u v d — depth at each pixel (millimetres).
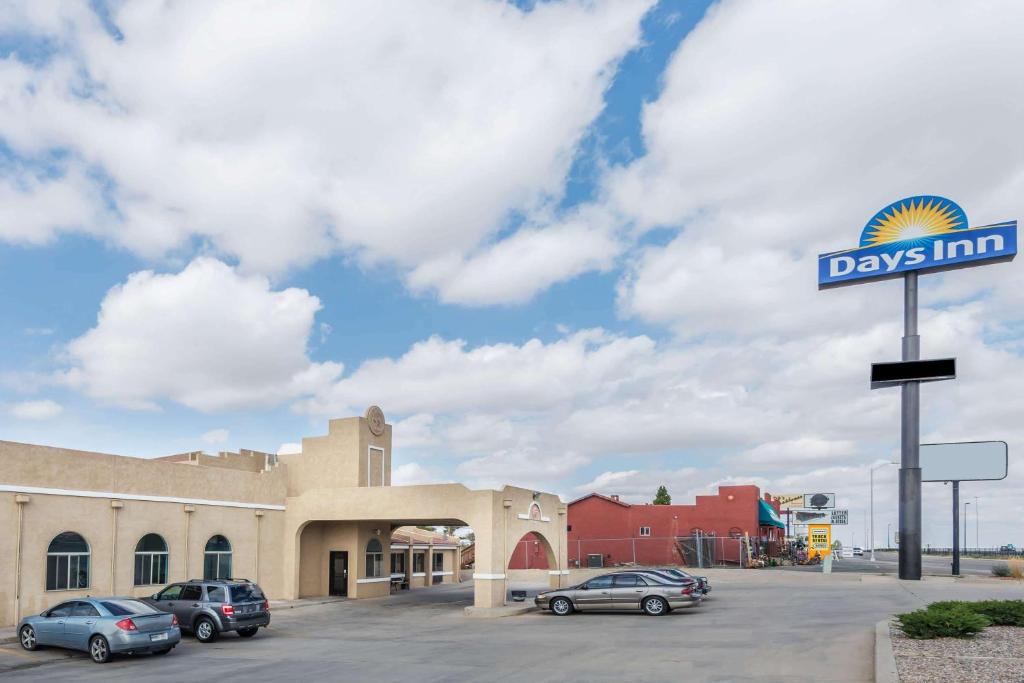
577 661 16125
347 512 33500
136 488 27422
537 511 35031
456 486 31156
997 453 41469
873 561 72688
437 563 52125
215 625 21438
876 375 39688
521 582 45750
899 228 40312
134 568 27016
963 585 33750
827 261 41938
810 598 29375
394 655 18078
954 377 37938
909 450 38906
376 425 37281
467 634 22219
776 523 61938
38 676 16156
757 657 15875
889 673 12086
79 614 18703
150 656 18969
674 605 25422
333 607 32031
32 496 23703
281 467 35281
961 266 39062
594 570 50406
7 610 22688
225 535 31281
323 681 14766
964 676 11656
